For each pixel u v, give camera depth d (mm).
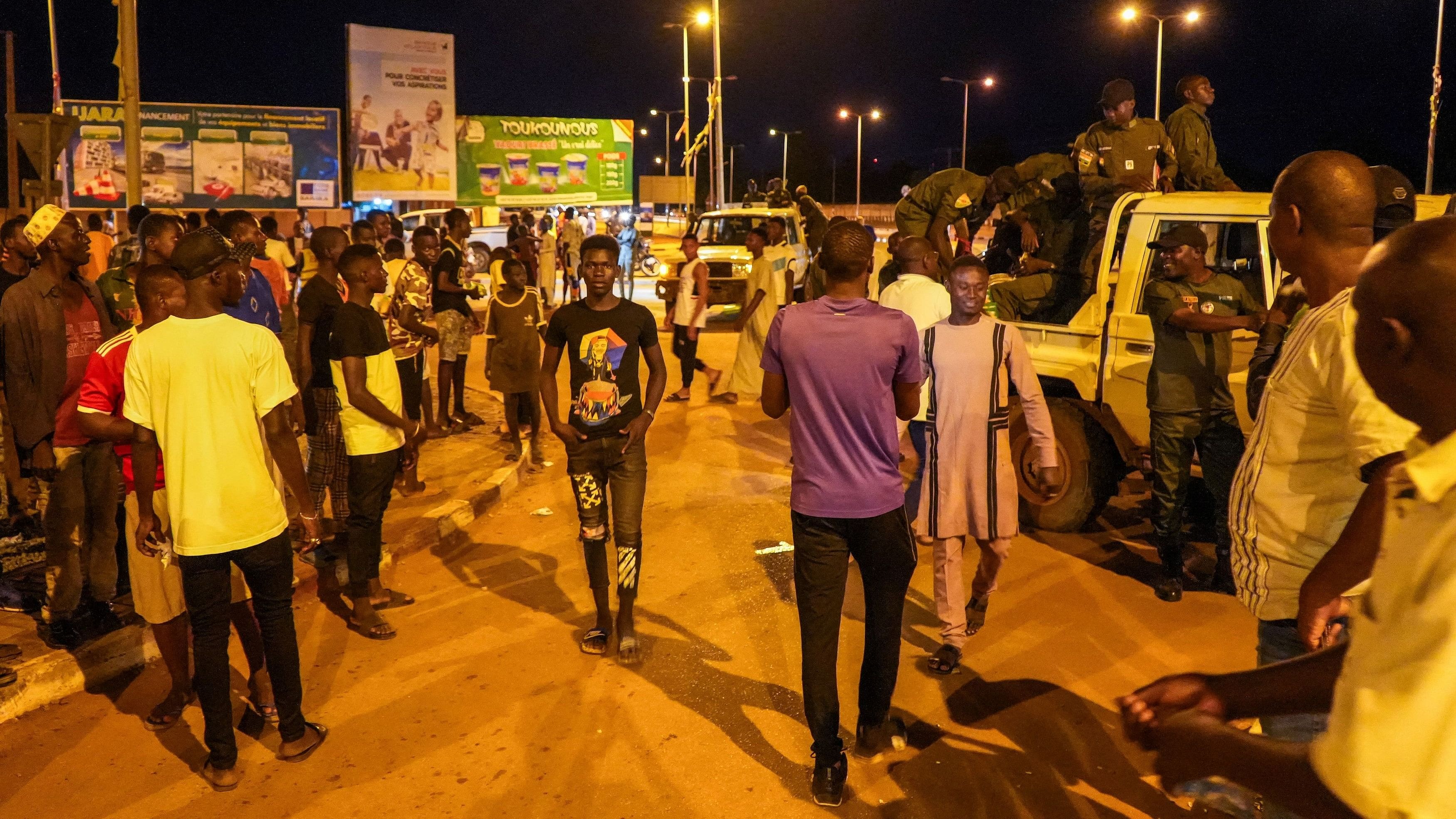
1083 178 7809
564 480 8352
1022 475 7059
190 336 3742
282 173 35094
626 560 4914
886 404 3785
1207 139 7934
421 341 7449
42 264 5047
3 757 4109
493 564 6371
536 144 40438
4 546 6164
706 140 30953
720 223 20172
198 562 3779
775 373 3889
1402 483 1370
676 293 18688
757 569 6281
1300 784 1383
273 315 6008
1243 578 2773
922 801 3811
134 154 9969
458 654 5062
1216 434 5781
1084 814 3721
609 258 4871
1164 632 5328
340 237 6160
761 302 11070
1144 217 6422
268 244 10133
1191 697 1801
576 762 4070
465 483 7871
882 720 4059
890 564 3879
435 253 7582
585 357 4883
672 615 5559
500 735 4281
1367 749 1261
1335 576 2264
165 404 3738
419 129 31359
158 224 5332
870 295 9961
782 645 5164
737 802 3801
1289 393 2578
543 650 5102
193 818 3707
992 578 5121
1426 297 1363
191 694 4500
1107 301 6605
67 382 4996
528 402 8500
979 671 4895
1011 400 7055
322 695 4633
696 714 4457
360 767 4047
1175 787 1647
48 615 4820
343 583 5926
